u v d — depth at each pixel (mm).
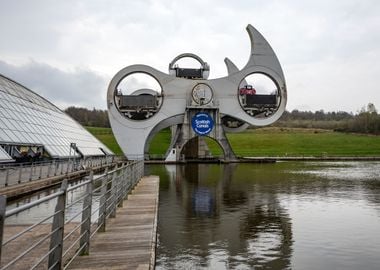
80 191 19203
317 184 23500
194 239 10078
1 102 28219
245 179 26797
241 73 46719
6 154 20328
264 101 46562
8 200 14555
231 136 93562
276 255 8625
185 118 46438
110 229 8773
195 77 50062
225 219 12672
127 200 13797
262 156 64125
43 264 6102
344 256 8531
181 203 16094
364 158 59844
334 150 73688
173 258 8422
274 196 18141
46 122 34438
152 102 45812
